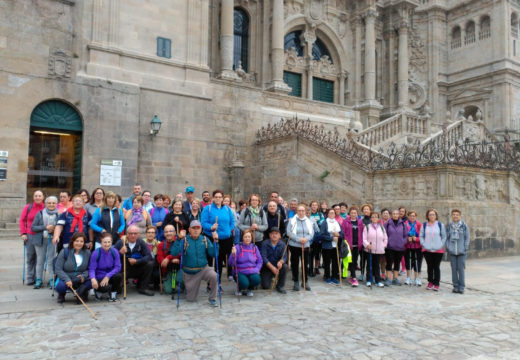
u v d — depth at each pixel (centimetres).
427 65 3659
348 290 874
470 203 1278
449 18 3675
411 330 603
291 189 1734
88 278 712
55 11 1587
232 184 1894
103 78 1662
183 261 733
